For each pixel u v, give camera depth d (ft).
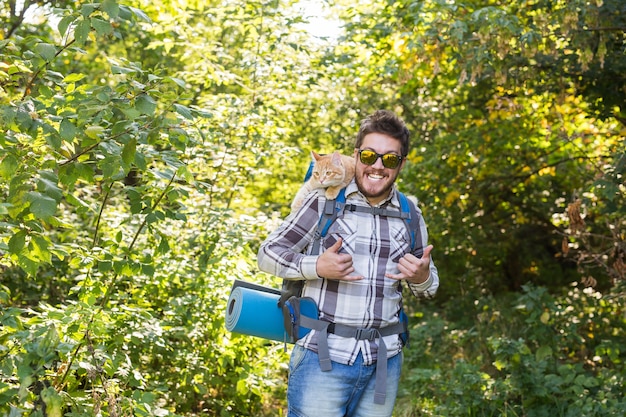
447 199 29.81
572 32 19.35
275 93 24.75
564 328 21.18
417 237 9.77
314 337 9.13
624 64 20.65
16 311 10.79
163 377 16.85
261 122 22.54
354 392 9.26
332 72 29.19
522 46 18.89
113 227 17.60
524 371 18.06
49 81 12.64
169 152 11.53
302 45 25.79
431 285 9.77
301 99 35.91
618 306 22.85
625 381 18.22
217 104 22.57
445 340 26.37
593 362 22.22
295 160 35.22
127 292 16.55
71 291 13.50
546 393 17.52
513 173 31.04
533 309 21.33
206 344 17.61
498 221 34.63
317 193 9.55
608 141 27.68
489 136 28.76
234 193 22.84
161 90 10.75
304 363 9.14
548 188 33.76
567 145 28.58
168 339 17.56
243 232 18.22
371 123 9.36
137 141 10.71
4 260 11.51
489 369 23.43
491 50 19.47
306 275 8.98
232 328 9.64
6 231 11.16
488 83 28.94
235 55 33.24
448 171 30.14
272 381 18.88
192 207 18.99
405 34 24.43
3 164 9.96
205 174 20.68
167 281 17.26
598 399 17.65
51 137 10.07
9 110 9.80
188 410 16.76
